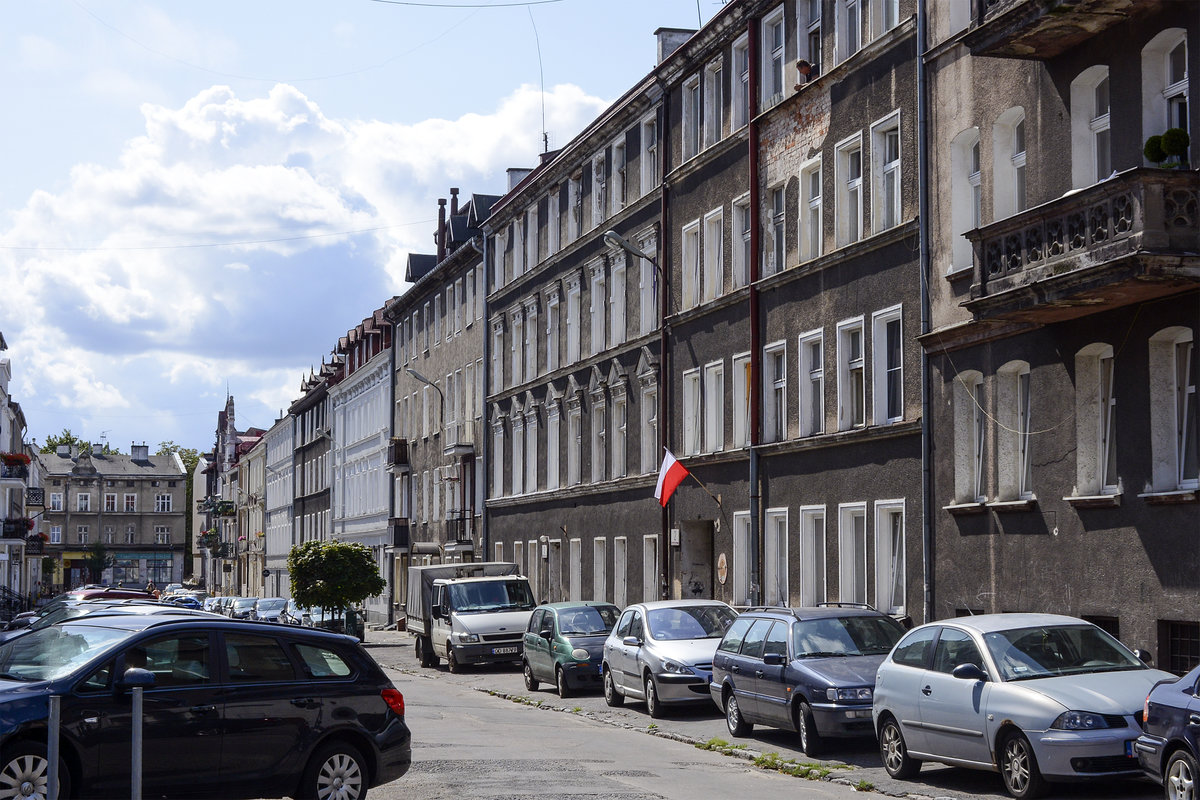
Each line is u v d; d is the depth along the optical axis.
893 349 24.84
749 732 19.89
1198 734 11.38
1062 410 19.47
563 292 44.25
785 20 29.00
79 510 160.00
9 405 85.00
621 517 38.59
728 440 31.36
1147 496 17.47
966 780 15.22
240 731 12.07
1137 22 17.78
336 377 87.06
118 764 11.46
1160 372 17.61
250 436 147.00
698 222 33.44
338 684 12.75
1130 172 15.98
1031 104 20.23
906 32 24.08
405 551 65.88
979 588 21.47
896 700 15.55
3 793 11.05
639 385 37.22
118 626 12.38
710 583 33.72
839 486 26.27
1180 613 16.98
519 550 48.50
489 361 53.19
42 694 11.35
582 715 24.53
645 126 37.56
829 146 26.95
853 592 25.84
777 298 28.98
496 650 36.50
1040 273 17.92
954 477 22.23
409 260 69.00
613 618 29.25
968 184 22.50
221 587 136.25
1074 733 12.91
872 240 24.91
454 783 14.88
